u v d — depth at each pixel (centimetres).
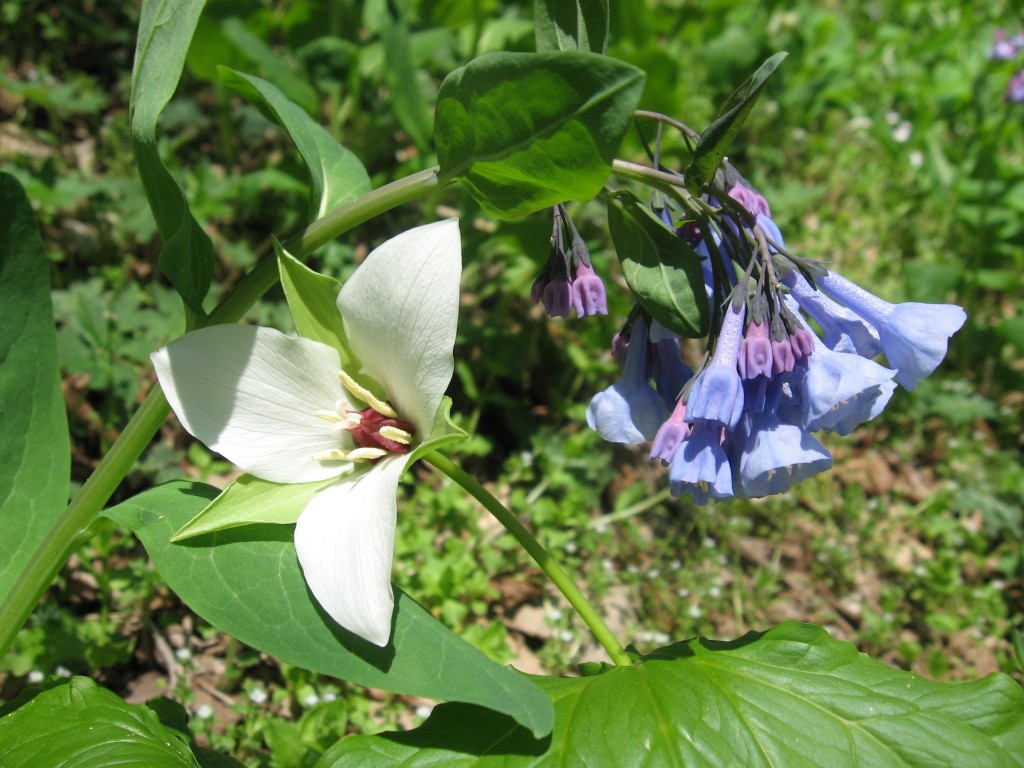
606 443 38
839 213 54
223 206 38
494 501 17
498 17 50
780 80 58
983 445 41
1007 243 50
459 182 16
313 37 44
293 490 17
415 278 15
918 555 36
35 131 43
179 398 16
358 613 14
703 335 16
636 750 15
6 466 18
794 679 17
